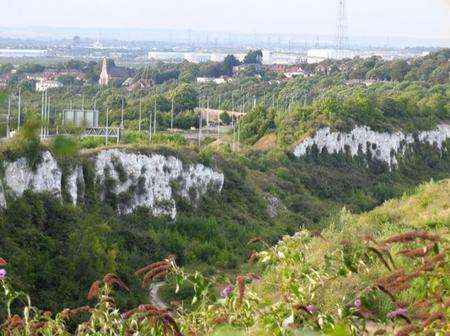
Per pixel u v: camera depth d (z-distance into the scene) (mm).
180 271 7855
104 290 8539
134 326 7754
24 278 34875
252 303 7758
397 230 21391
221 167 66938
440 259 7047
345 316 7469
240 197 65938
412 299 8109
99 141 55188
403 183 86062
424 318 6824
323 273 8609
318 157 81875
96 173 51750
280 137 82438
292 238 9227
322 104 85688
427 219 23000
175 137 76375
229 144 83562
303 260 8820
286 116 85438
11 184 40844
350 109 86500
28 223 40688
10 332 8547
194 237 56656
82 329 8391
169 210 57438
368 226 23812
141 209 55438
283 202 70250
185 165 60781
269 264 11352
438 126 95938
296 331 6457
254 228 61750
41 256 37438
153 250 50750
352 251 8375
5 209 39906
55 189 44406
